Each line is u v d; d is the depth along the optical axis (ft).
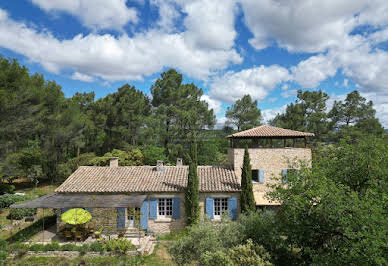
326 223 39.93
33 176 130.00
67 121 130.21
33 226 73.20
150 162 130.62
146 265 53.31
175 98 149.48
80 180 75.77
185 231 68.23
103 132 168.45
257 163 80.79
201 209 71.92
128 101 154.51
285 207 45.52
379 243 29.04
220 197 71.77
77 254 56.29
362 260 31.24
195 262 43.09
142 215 70.23
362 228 31.71
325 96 159.02
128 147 147.02
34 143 147.13
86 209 69.77
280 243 43.47
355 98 153.89
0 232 69.77
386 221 29.84
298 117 157.07
